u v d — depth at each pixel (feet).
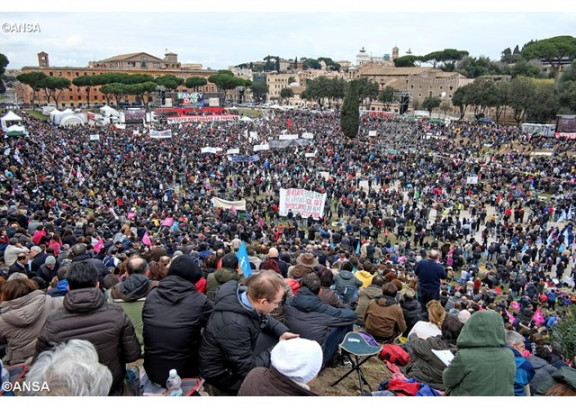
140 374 16.31
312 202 80.33
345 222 100.01
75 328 13.39
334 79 407.85
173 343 14.52
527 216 114.62
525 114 277.23
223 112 349.00
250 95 617.21
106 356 13.70
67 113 235.81
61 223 55.72
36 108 351.87
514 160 166.91
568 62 375.04
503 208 109.70
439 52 538.06
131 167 134.41
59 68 405.39
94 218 63.62
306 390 10.89
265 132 232.12
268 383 10.97
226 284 15.03
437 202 111.04
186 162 146.30
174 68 535.19
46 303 17.39
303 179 130.41
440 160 159.53
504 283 71.36
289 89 516.32
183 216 81.71
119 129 227.20
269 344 15.96
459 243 89.71
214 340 13.74
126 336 14.30
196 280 15.48
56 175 109.60
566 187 127.54
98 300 14.01
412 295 27.96
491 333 13.42
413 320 27.40
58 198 85.46
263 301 13.47
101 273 30.27
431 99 330.95
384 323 23.95
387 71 452.76
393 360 21.12
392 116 310.45
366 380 21.08
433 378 18.34
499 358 13.15
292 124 271.49
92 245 43.70
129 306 19.08
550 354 25.14
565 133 191.52
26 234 44.98
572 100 246.06
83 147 163.73
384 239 94.63
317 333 17.44
